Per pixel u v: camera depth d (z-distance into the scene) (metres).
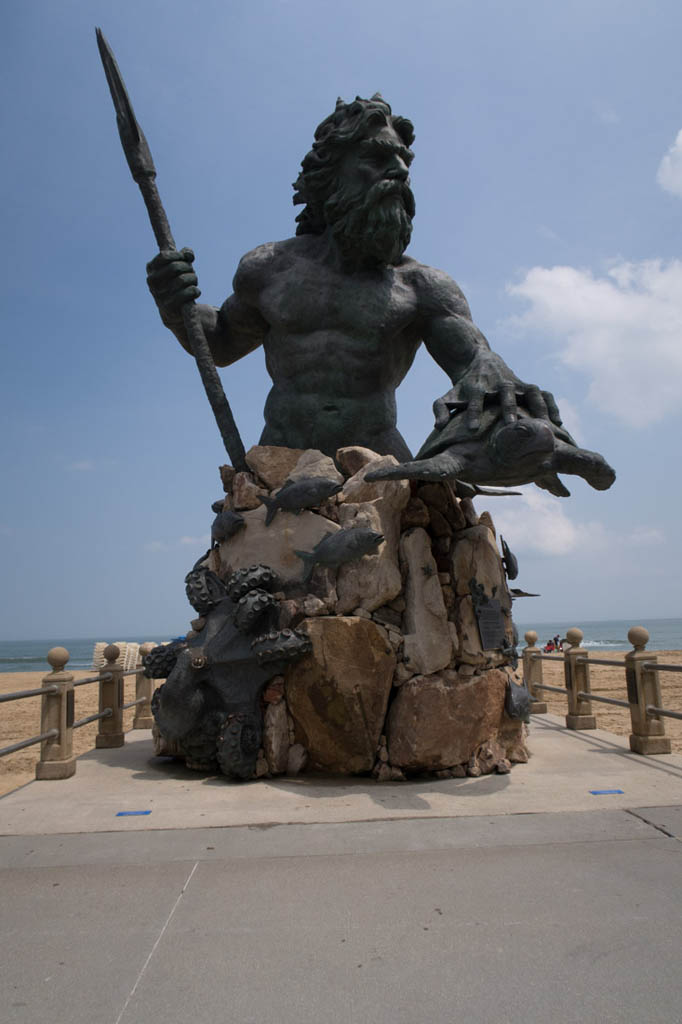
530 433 4.21
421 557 5.25
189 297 5.88
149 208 5.93
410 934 2.57
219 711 5.11
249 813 4.13
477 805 4.25
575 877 3.08
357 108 5.64
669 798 4.41
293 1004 2.14
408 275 6.04
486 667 5.30
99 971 2.35
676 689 15.03
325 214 5.82
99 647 25.84
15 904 2.89
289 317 5.92
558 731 7.44
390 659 4.95
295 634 4.96
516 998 2.15
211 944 2.52
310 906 2.82
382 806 4.24
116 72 5.81
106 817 4.12
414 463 4.23
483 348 5.61
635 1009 2.09
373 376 5.93
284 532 5.37
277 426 6.10
